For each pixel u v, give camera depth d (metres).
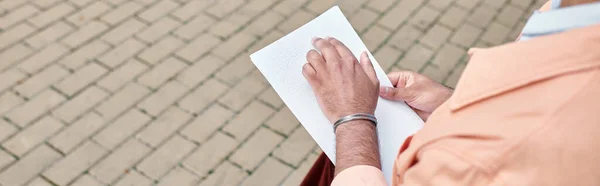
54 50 3.37
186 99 3.16
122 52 3.39
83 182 2.76
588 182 0.66
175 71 3.30
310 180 1.73
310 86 1.28
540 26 0.76
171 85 3.23
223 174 2.83
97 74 3.25
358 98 1.16
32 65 3.28
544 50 0.72
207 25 3.61
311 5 3.83
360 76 1.20
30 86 3.16
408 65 3.47
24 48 3.37
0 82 3.17
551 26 0.74
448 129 0.79
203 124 3.04
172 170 2.84
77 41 3.44
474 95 0.76
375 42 3.60
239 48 3.48
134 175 2.81
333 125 1.17
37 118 3.01
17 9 3.60
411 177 0.84
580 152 0.66
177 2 3.75
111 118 3.04
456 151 0.76
